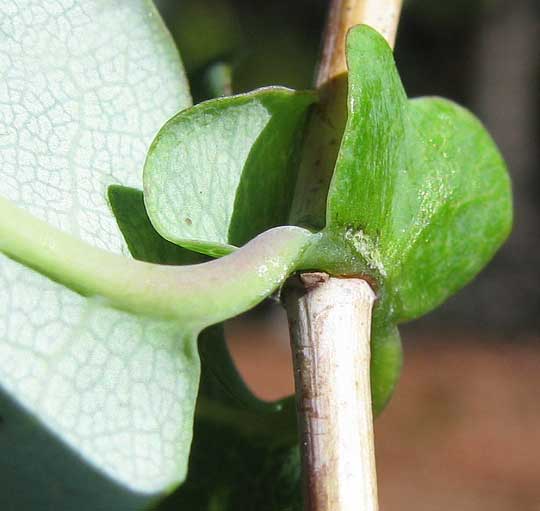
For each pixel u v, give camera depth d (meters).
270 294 0.06
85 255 0.06
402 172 0.07
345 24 0.07
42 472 0.06
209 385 0.08
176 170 0.06
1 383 0.06
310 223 0.07
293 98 0.07
